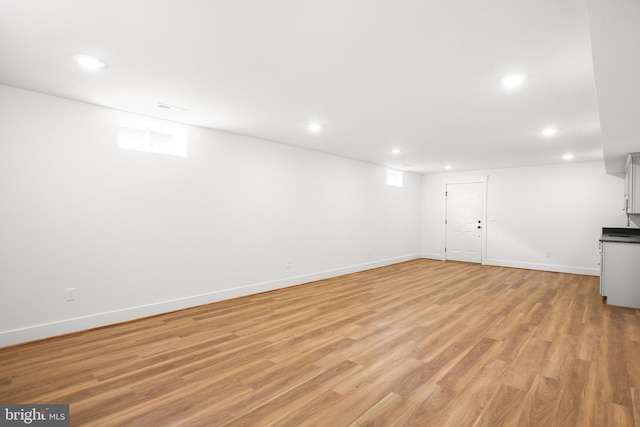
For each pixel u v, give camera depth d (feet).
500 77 8.23
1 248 9.37
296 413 6.35
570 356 8.93
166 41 6.73
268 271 16.37
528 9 5.40
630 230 19.01
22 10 5.64
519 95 9.40
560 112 10.85
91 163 10.90
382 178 23.75
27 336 9.70
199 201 13.66
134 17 5.87
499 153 18.34
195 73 8.32
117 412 6.33
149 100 10.41
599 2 4.07
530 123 12.22
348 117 11.93
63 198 10.37
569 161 20.85
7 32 6.40
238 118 12.34
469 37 6.36
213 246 14.16
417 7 5.43
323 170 19.24
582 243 21.03
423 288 17.07
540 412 6.40
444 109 10.80
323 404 6.66
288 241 17.33
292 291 16.34
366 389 7.23
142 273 12.07
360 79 8.53
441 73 8.06
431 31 6.18
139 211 11.98
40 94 9.94
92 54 7.36
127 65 7.91
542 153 18.16
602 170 20.48
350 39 6.54
